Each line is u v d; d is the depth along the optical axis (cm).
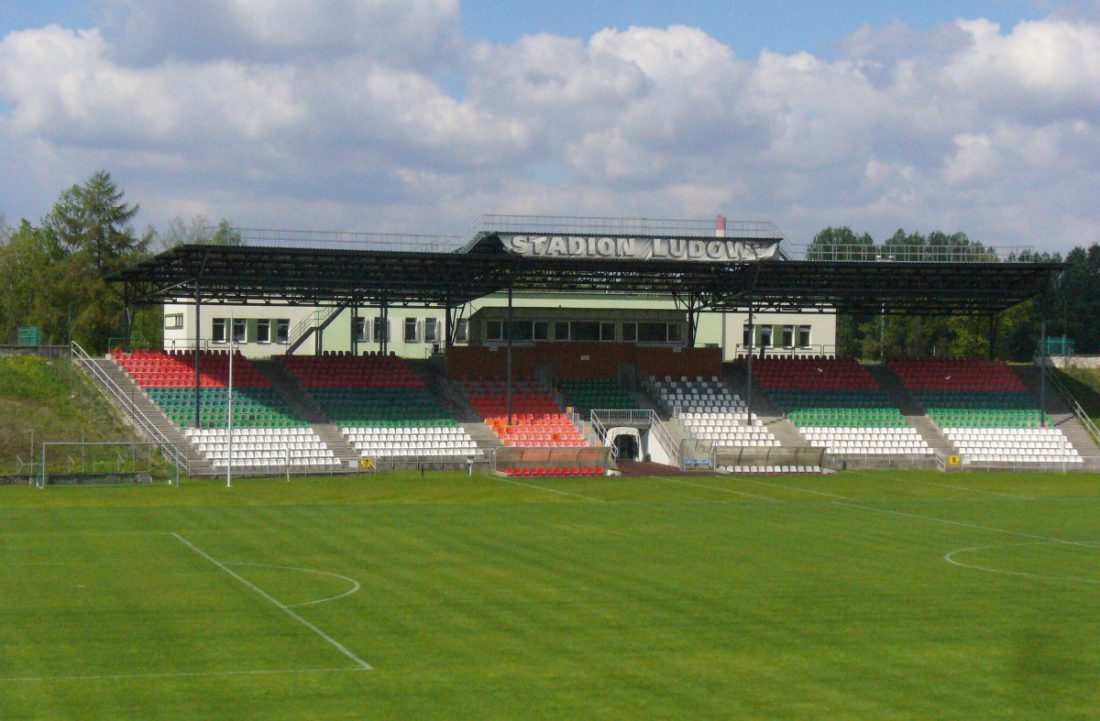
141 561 4088
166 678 2652
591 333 10212
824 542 4731
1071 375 10350
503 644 2967
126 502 5844
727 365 9812
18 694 2527
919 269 8594
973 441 8944
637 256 7869
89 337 13462
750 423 8800
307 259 7675
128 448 7181
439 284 8338
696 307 10444
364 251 7469
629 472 7862
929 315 9938
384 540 4641
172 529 4888
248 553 4278
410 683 2625
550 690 2586
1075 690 2636
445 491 6556
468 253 7806
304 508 5691
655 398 9231
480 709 2452
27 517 5228
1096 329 17012
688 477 7600
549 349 9438
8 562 4047
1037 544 4753
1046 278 8850
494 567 4041
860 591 3697
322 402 8381
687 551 4447
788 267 8406
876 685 2656
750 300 8600
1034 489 7112
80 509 5541
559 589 3659
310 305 9200
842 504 6175
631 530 5028
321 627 3127
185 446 7400
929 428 9106
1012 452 8781
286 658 2822
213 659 2808
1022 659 2888
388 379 8806
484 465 7800
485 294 9319
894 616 3347
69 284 13550
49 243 14662
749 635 3097
